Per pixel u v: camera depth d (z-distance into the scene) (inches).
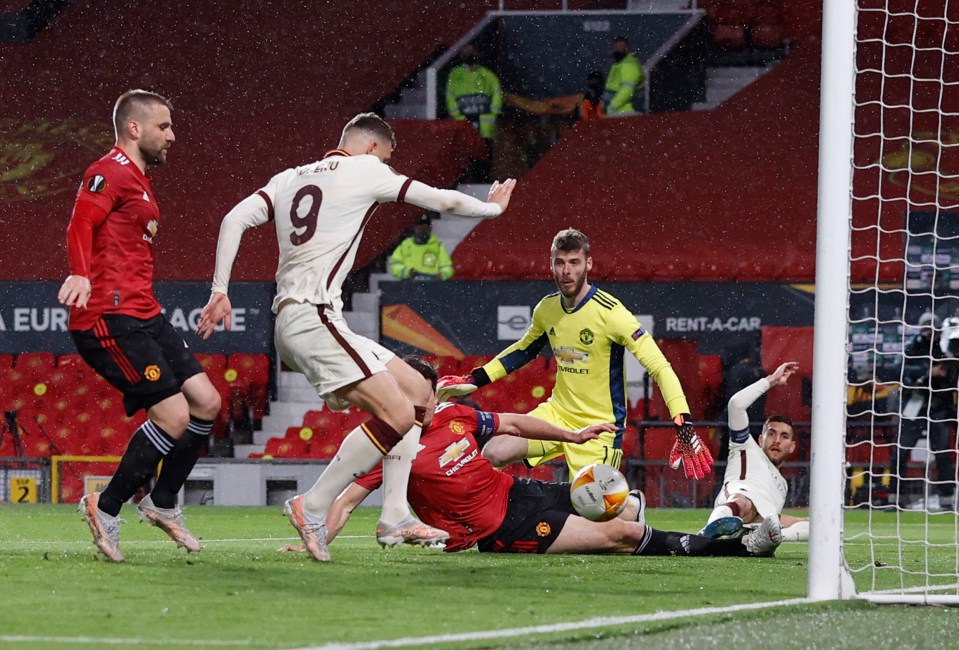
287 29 2682.1
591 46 2645.2
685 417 884.6
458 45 2645.2
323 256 680.4
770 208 2393.0
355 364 676.1
